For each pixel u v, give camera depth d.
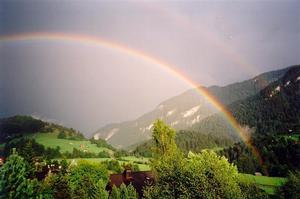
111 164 129.25
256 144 149.75
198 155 29.25
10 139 197.88
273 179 74.38
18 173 27.59
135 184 68.50
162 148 59.88
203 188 25.67
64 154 188.88
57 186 44.34
